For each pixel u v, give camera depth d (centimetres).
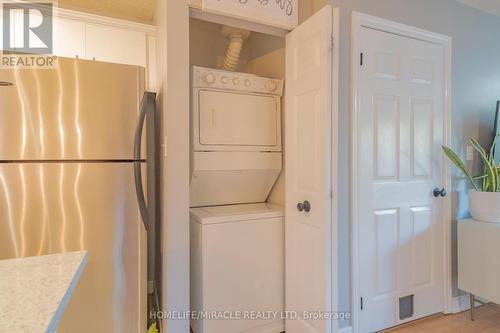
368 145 186
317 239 157
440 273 214
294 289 179
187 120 154
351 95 179
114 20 227
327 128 150
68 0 220
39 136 133
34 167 132
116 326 150
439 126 213
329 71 150
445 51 214
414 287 203
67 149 138
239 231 180
